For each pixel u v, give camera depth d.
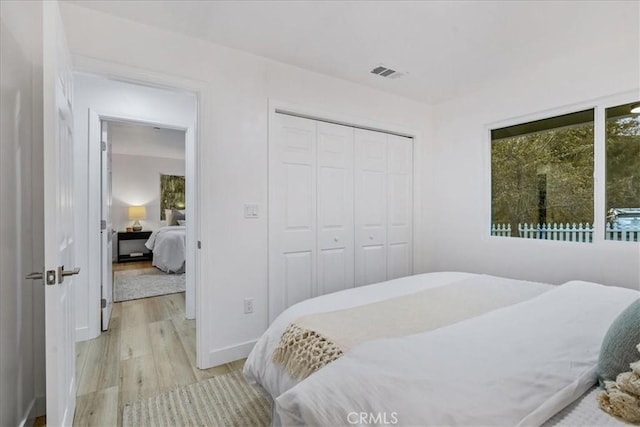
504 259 2.95
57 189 1.31
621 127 2.31
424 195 3.56
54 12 1.28
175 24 2.05
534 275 2.75
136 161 7.10
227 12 1.92
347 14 1.93
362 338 1.19
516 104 2.85
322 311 1.50
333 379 0.87
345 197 3.00
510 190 2.99
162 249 5.57
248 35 2.17
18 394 1.53
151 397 1.88
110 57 1.94
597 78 2.36
